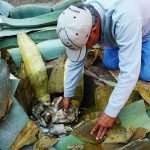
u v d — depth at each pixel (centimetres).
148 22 195
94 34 161
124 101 170
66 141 180
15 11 261
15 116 187
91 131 179
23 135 180
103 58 228
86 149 175
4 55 227
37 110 213
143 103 194
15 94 202
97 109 203
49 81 220
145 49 208
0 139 180
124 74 165
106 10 163
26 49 227
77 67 184
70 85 194
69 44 160
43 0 319
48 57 232
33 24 246
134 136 179
